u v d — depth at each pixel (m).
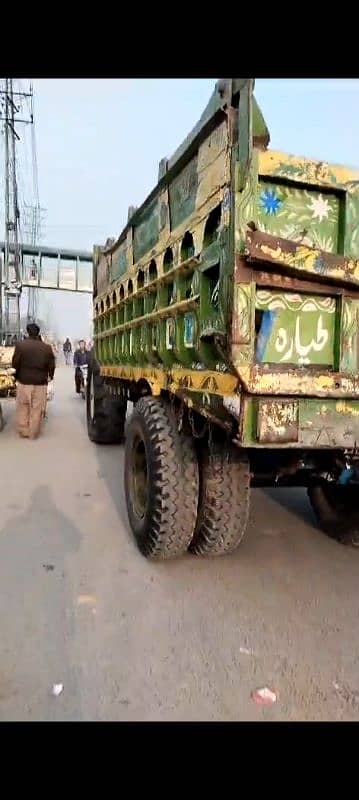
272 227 2.40
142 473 3.71
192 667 2.33
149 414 3.42
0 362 8.95
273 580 3.24
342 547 3.82
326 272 2.35
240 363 2.23
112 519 4.36
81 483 5.51
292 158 2.34
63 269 41.00
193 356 3.04
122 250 5.42
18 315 21.31
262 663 2.38
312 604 2.95
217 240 2.49
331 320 2.52
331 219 2.52
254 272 2.26
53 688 2.17
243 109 2.25
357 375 2.39
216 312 2.55
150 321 4.05
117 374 5.61
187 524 3.22
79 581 3.18
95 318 7.56
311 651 2.48
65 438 8.35
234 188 2.25
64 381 23.97
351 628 2.71
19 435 8.45
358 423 2.42
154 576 3.27
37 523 4.23
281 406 2.28
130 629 2.64
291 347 2.45
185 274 3.12
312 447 2.33
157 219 3.84
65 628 2.64
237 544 3.34
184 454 3.21
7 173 27.27
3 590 3.05
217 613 2.82
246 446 2.26
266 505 4.92
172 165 3.24
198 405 2.82
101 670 2.30
